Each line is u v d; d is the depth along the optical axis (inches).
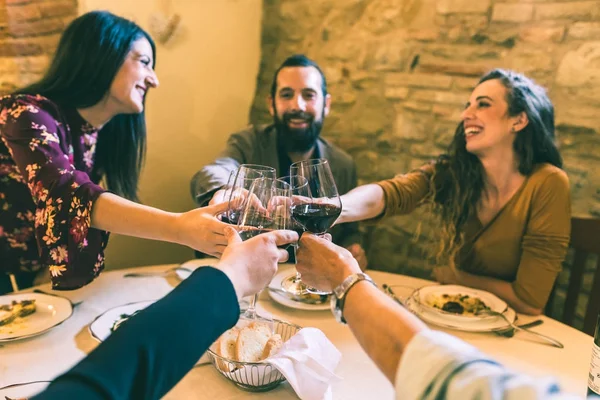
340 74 105.0
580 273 66.6
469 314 51.6
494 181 65.6
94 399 21.1
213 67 106.3
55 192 49.8
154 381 23.5
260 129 89.5
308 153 88.2
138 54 63.5
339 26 103.5
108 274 57.9
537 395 20.8
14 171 61.4
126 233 47.5
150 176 99.7
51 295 50.4
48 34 83.3
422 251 97.3
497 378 21.8
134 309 47.8
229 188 52.0
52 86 61.2
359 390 38.3
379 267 105.4
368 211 64.8
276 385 37.7
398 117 98.4
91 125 65.0
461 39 89.4
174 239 44.8
